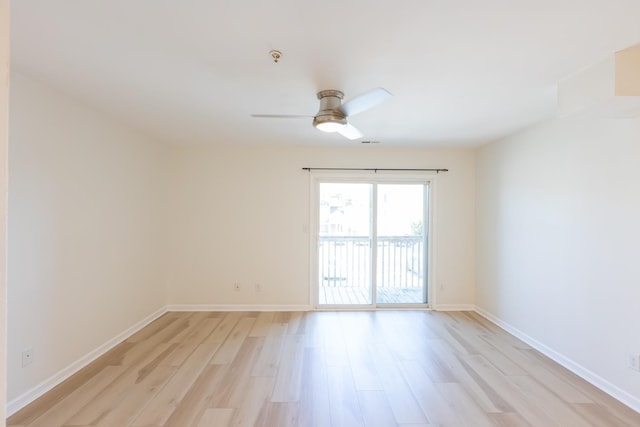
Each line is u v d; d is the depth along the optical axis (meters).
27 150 2.28
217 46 1.80
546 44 1.76
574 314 2.79
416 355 3.09
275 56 1.90
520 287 3.54
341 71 2.10
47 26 1.62
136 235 3.66
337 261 4.80
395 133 3.70
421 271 4.79
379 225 4.75
